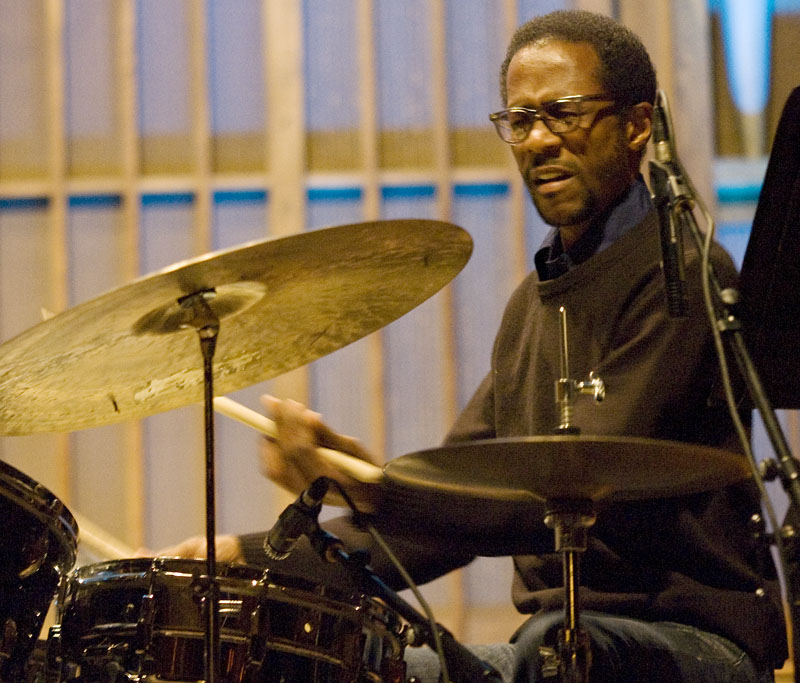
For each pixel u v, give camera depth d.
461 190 15.12
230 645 5.54
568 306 6.80
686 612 6.30
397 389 14.89
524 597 6.76
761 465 4.54
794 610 4.65
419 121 15.30
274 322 6.12
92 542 8.90
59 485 14.45
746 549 6.50
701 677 5.99
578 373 6.68
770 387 5.41
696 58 14.80
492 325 14.95
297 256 5.34
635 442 4.65
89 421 6.52
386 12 15.46
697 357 6.29
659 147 5.11
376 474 6.24
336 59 15.39
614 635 6.00
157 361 6.12
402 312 6.41
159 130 15.30
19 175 15.21
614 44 7.05
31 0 15.38
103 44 15.38
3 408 6.00
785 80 15.09
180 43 15.39
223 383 6.60
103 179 15.16
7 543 5.46
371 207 14.93
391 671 6.03
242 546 6.86
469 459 4.93
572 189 6.88
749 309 5.16
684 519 6.35
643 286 6.59
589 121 6.87
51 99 15.12
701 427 6.46
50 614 11.95
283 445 6.37
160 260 15.12
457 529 6.33
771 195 4.93
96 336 5.50
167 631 5.57
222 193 15.16
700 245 4.80
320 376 14.92
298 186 14.96
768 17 15.13
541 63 6.97
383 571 7.17
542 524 6.12
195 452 14.73
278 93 15.06
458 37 15.38
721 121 15.08
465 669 5.77
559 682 5.27
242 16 15.43
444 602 14.17
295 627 5.62
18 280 15.05
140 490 14.42
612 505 6.24
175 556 6.20
